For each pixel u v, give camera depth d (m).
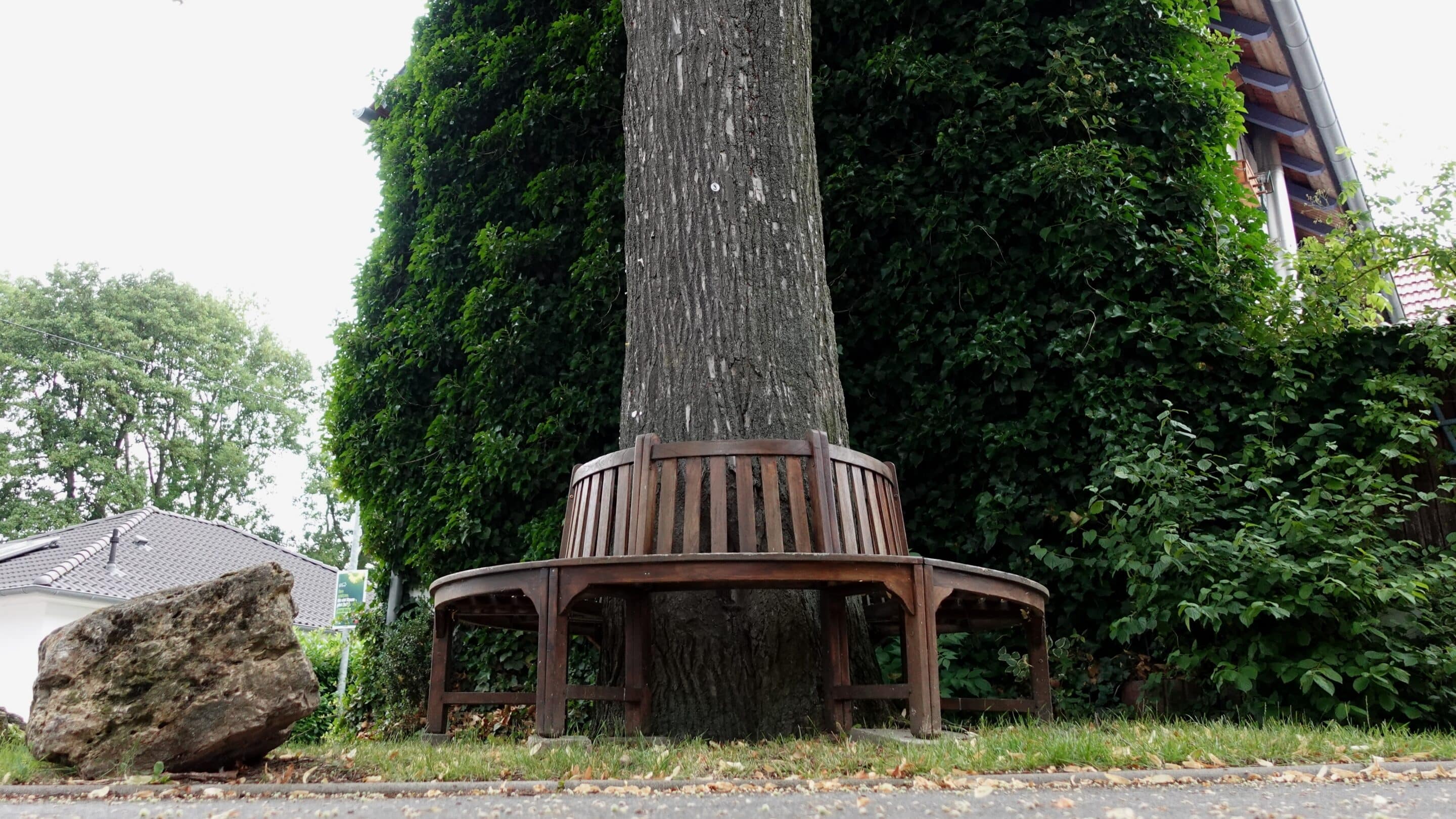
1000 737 3.14
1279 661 4.32
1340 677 4.01
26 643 18.92
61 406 36.81
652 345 4.45
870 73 6.70
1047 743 2.84
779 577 3.19
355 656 8.52
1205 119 6.42
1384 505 4.66
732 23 4.75
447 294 7.80
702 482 3.69
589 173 7.51
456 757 2.96
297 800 2.36
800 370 4.34
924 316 6.23
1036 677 4.03
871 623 4.61
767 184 4.56
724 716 3.82
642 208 4.66
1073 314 5.84
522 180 7.93
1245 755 2.74
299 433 42.50
